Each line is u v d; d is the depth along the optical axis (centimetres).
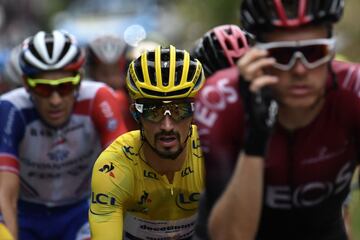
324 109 573
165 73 624
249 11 535
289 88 527
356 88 573
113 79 1293
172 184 688
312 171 588
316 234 641
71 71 849
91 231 667
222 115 562
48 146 918
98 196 668
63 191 961
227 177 554
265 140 523
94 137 935
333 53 530
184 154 682
